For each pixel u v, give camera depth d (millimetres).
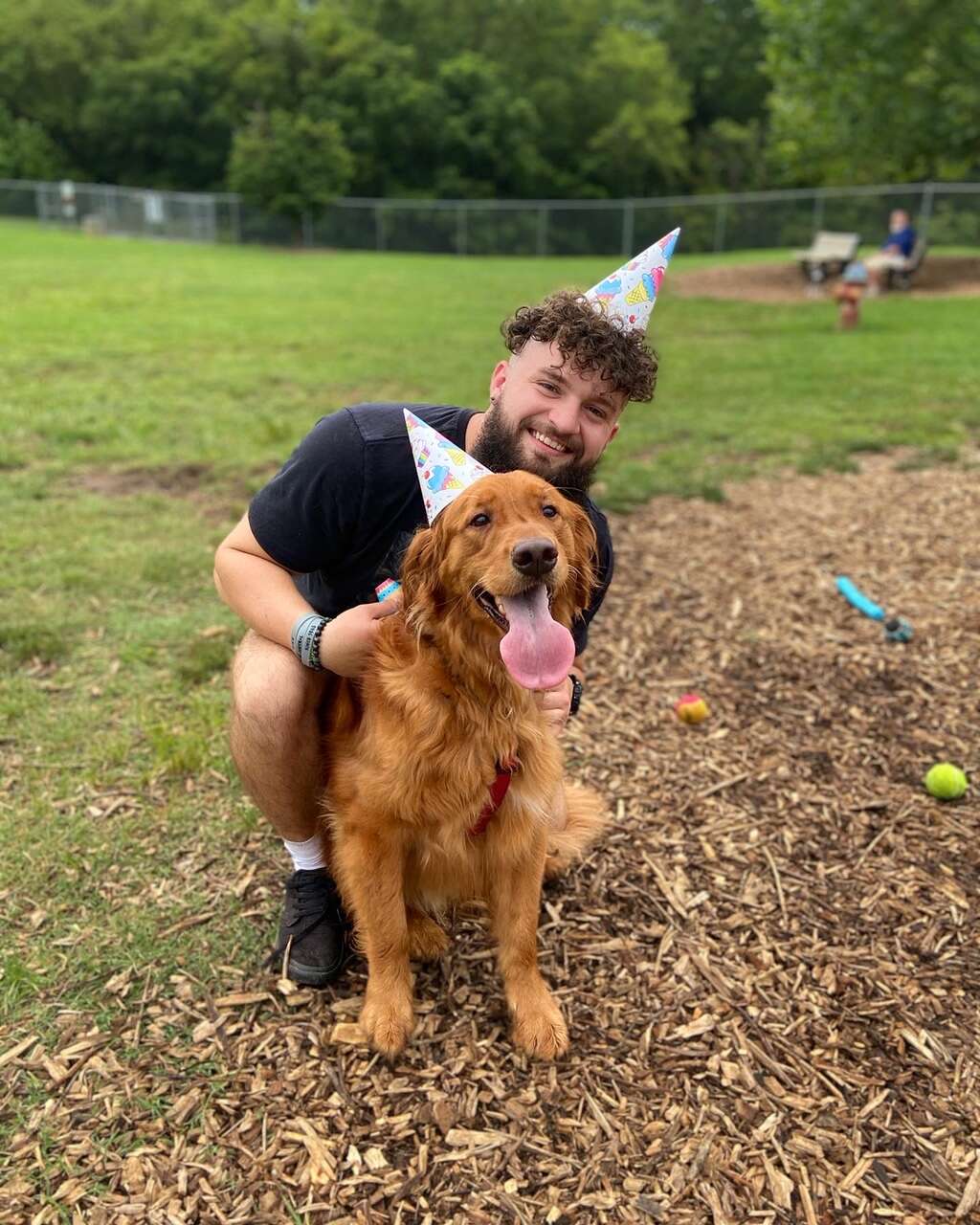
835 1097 2289
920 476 7004
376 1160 2115
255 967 2627
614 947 2766
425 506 2490
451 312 15922
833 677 4262
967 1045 2428
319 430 2539
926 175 26328
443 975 2695
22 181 43625
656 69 48875
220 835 3113
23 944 2639
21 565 5074
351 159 38500
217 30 48656
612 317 2484
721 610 4926
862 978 2645
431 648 2297
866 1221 2014
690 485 6762
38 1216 1947
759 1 20484
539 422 2447
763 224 32406
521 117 45156
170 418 8172
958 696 4070
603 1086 2322
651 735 3822
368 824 2396
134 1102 2209
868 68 18984
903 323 14562
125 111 45531
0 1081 2230
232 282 20094
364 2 51156
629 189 48406
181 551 5305
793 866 3096
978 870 3066
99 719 3729
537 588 2131
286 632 2418
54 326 12719
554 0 49469
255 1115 2201
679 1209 2031
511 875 2516
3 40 46188
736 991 2605
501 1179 2084
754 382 10430
